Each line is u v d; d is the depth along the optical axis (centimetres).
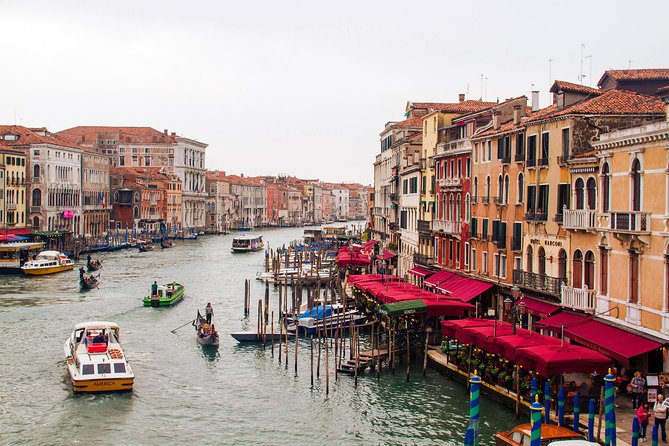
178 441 2477
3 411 2730
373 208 9281
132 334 4091
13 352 3584
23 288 5800
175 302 5238
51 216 9319
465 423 2572
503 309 3631
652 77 3338
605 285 2689
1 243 7256
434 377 3139
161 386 3083
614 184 2619
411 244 5600
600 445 1980
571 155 2953
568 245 2969
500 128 3725
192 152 15088
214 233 15250
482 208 3922
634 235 2448
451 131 4669
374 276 4691
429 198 5019
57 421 2639
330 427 2591
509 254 3566
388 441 2444
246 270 7781
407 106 7081
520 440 1992
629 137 2478
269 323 4538
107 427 2594
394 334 3334
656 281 2359
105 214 11531
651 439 2055
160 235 12150
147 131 14912
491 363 2797
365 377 3162
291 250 10031
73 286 5956
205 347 3781
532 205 3306
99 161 11219
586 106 2992
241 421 2666
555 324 2795
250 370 3353
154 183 13000
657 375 2205
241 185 18125
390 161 7056
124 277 6756
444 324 3041
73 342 3334
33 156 9094
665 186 2317
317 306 4172
